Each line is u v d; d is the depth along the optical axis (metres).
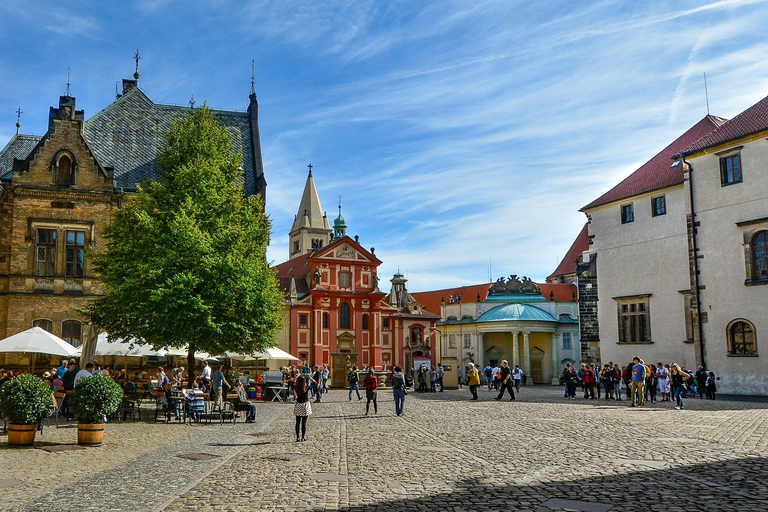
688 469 12.91
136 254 29.50
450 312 90.88
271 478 12.72
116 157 48.47
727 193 39.25
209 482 12.39
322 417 27.75
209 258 28.86
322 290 80.44
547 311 82.75
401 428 22.12
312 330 80.31
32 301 40.56
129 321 29.89
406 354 85.69
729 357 38.44
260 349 31.03
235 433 21.72
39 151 41.69
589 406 31.47
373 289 84.31
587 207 50.78
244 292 29.20
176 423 25.16
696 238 40.88
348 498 10.72
